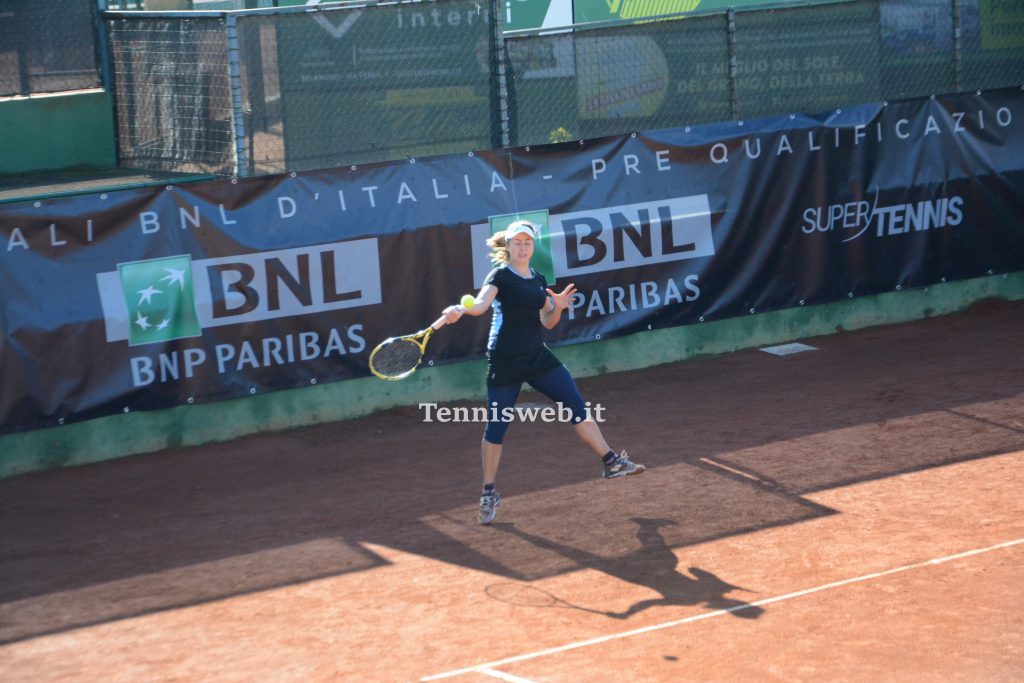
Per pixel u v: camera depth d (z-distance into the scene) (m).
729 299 13.34
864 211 13.82
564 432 11.09
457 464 10.27
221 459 10.83
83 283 10.64
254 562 8.14
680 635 6.57
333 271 11.56
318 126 11.83
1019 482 8.88
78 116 14.18
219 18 11.78
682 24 13.11
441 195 11.98
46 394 10.57
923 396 11.41
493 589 7.42
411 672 6.28
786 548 7.83
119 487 10.13
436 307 12.05
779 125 13.37
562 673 6.16
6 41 13.79
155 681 6.34
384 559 8.07
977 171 14.35
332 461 10.60
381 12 11.83
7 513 9.55
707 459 9.93
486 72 12.27
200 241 11.04
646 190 12.81
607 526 8.47
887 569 7.36
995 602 6.78
